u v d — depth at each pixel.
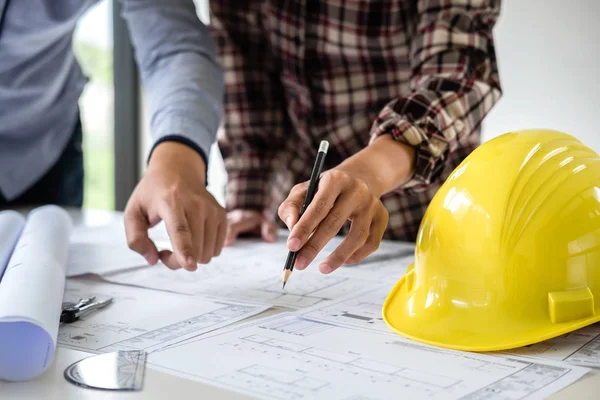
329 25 1.06
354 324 0.62
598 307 0.59
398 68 1.08
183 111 0.94
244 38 1.16
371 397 0.45
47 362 0.48
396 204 1.14
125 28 2.17
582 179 0.61
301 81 1.12
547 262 0.58
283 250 1.02
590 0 1.54
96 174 2.39
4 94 1.32
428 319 0.61
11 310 0.49
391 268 0.88
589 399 0.45
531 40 1.64
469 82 0.81
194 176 0.85
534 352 0.55
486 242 0.60
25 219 1.13
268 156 1.20
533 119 1.67
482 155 0.65
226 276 0.83
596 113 1.58
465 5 0.87
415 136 0.74
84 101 2.33
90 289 0.76
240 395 0.45
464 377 0.49
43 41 1.33
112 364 0.51
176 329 0.60
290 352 0.54
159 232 1.17
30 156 1.44
